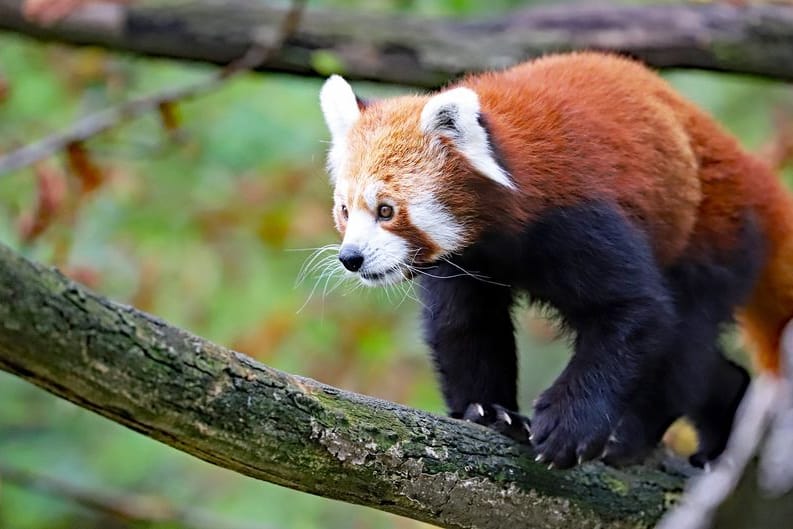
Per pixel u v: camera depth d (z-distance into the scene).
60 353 5.82
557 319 8.88
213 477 15.62
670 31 11.88
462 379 8.95
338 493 7.02
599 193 8.21
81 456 15.99
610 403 8.02
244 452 6.57
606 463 8.23
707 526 6.05
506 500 7.55
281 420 6.63
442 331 8.92
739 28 11.84
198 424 6.36
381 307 15.15
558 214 8.14
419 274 8.45
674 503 8.02
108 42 12.56
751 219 9.26
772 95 16.50
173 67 15.96
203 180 15.39
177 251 14.98
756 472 5.85
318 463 6.82
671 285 8.95
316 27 12.16
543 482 7.70
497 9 16.58
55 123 14.86
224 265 15.01
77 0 12.29
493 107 8.45
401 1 13.44
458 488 7.35
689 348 8.92
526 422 8.10
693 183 8.84
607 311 8.20
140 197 15.13
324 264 9.02
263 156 15.57
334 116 8.77
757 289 9.69
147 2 12.45
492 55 11.98
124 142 13.39
